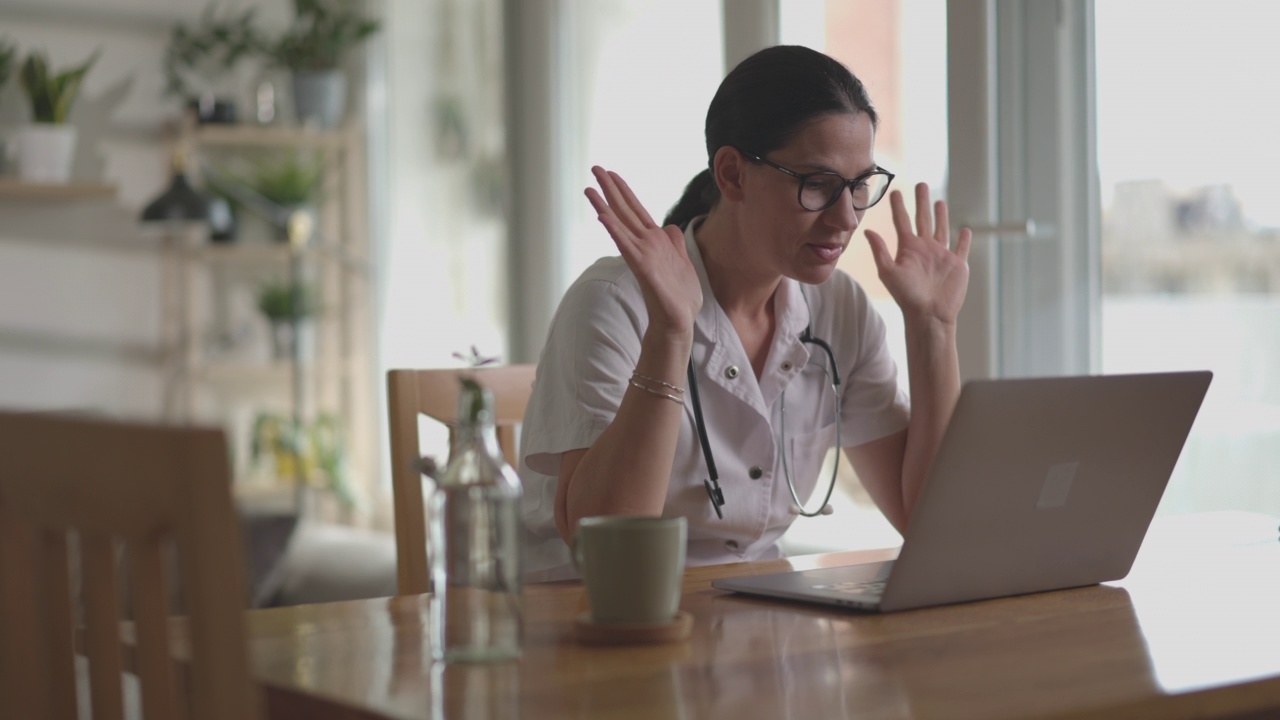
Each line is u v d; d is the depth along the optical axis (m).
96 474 0.82
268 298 4.36
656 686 0.88
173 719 0.82
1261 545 1.54
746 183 1.55
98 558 0.86
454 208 4.08
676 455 1.59
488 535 0.97
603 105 3.43
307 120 4.43
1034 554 1.21
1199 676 0.90
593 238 3.49
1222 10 2.01
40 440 0.87
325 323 4.60
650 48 3.24
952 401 1.63
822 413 1.72
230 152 4.57
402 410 1.71
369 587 3.20
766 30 2.81
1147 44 2.13
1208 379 1.26
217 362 4.53
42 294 4.29
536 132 3.63
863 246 2.58
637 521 1.05
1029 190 2.31
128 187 4.41
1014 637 1.04
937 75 2.42
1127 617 1.12
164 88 4.46
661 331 1.38
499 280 3.85
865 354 1.74
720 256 1.63
